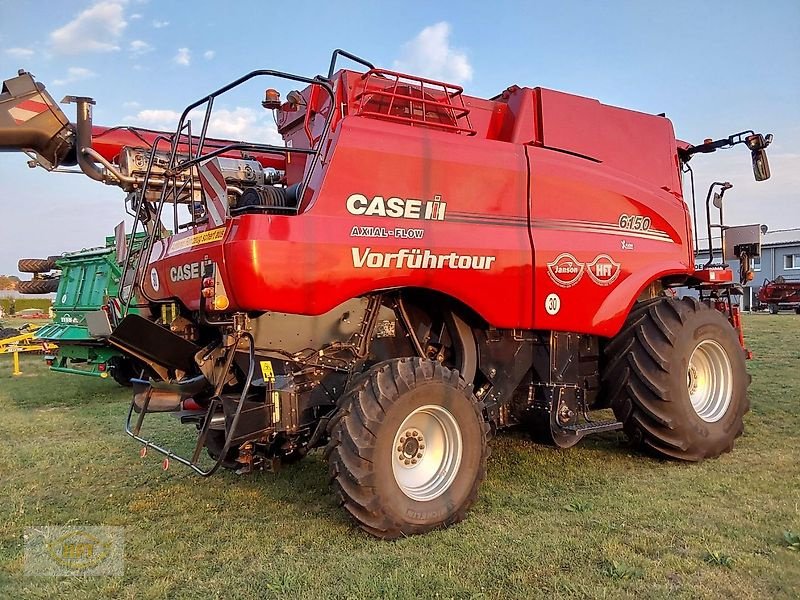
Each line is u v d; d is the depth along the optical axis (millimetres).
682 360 5188
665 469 5062
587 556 3367
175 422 7359
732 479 4703
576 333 5012
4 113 5008
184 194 5625
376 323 4426
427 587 3055
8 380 11766
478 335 4738
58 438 6605
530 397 5070
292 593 3049
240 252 3535
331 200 3861
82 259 10805
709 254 6855
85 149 5176
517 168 4688
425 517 3771
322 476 5035
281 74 3861
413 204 4152
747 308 35969
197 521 4090
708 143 6613
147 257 4547
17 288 12898
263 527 3951
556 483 4727
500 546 3512
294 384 3996
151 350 3963
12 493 4699
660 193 5797
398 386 3750
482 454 4098
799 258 36906
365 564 3322
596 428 4949
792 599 2871
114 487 4836
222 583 3182
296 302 3643
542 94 5266
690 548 3430
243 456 3994
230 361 3795
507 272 4496
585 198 5055
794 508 4016
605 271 5070
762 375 9578
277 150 3861
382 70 4438
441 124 4750
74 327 10062
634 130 5855
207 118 4172
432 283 4164
